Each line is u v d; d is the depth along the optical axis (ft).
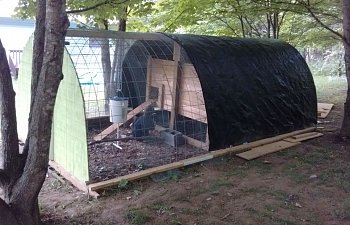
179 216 12.62
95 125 23.68
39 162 9.66
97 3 19.94
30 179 9.81
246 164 18.07
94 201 13.96
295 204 13.48
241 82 21.06
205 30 38.32
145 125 21.88
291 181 15.74
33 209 10.43
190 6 30.22
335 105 34.06
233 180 15.90
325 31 35.86
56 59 9.01
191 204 13.57
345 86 46.24
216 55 20.68
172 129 22.17
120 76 24.56
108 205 13.60
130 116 21.99
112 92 24.23
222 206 13.39
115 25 30.19
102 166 17.11
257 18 36.86
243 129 20.54
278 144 21.08
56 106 16.98
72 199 14.32
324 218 12.42
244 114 20.72
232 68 20.99
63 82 16.07
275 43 25.77
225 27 38.09
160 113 22.74
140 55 24.41
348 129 21.80
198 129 21.08
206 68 19.70
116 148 20.06
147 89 24.14
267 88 22.44
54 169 17.33
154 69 23.58
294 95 24.20
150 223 12.19
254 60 22.53
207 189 14.87
